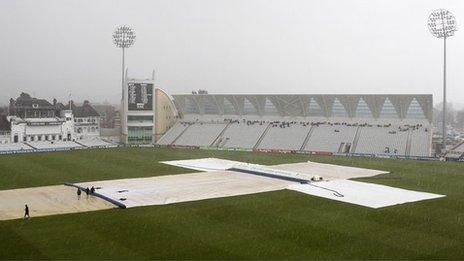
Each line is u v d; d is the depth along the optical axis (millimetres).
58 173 75750
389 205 51156
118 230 40219
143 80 138250
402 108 121000
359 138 120812
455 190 61094
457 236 38750
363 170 82312
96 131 144250
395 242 36875
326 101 130750
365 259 32719
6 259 32469
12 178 70250
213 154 110375
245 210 48469
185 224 42438
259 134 134125
